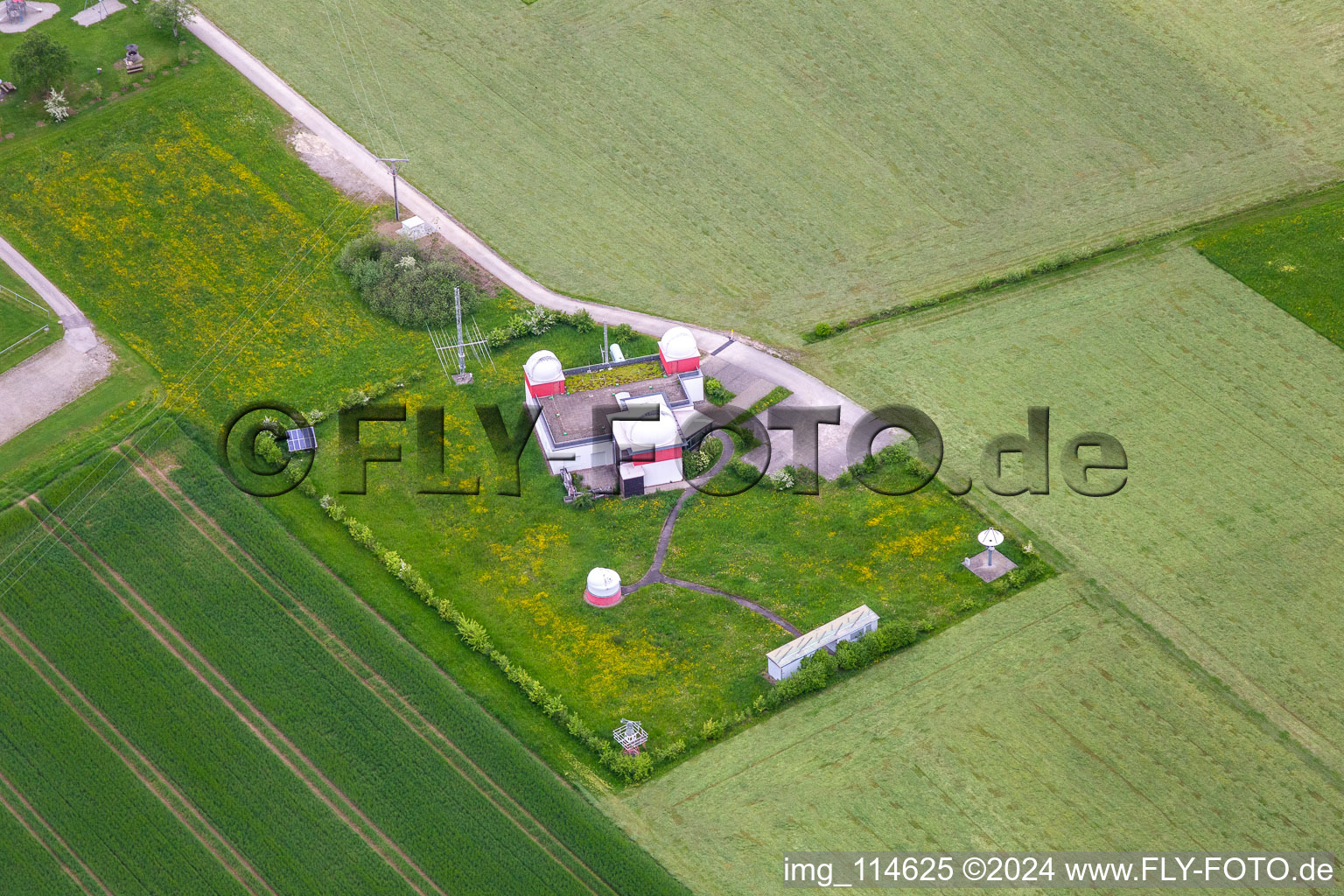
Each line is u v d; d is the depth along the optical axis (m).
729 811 81.50
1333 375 110.00
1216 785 82.38
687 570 95.75
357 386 109.44
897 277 120.06
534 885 78.06
